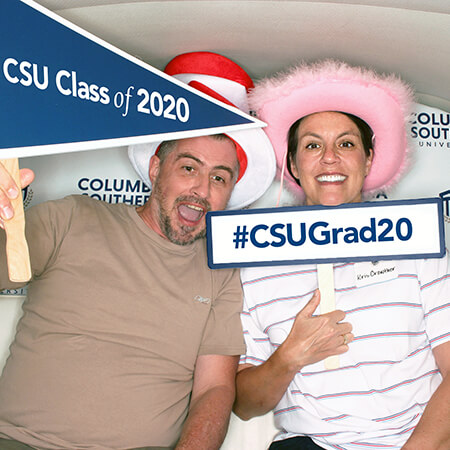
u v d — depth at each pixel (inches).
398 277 42.1
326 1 45.8
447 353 40.8
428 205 40.2
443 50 50.8
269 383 41.1
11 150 36.0
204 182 46.6
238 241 41.3
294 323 40.6
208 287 44.6
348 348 40.1
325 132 46.1
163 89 42.9
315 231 40.8
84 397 39.1
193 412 40.6
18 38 36.8
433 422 37.7
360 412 39.9
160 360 41.8
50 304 41.3
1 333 51.3
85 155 56.2
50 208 43.6
